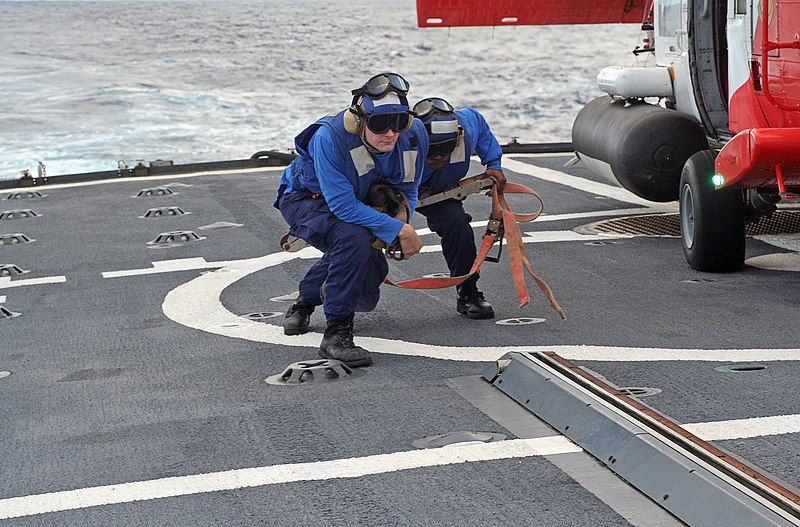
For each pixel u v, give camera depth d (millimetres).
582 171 14297
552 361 5520
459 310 7109
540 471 4316
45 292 8352
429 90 59031
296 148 6152
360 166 5953
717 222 8016
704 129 9695
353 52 75750
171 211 11828
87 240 10516
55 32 91750
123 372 6098
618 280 8039
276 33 88625
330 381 5727
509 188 6746
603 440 4473
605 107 10797
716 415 4895
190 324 7172
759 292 7480
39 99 54375
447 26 12820
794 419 4805
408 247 5984
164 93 56875
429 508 3998
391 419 5035
